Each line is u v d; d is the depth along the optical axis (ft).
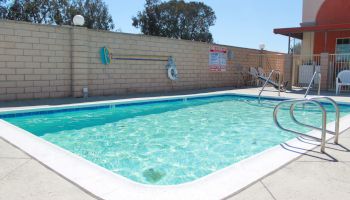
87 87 36.63
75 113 29.04
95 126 24.81
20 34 31.19
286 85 52.19
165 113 31.58
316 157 13.71
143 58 42.86
